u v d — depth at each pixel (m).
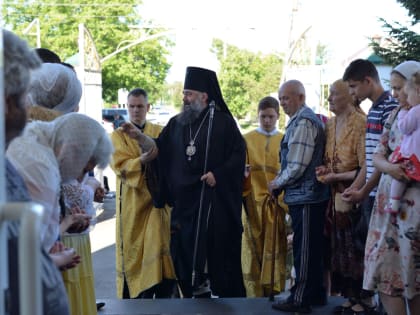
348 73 4.36
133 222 5.46
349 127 4.49
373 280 3.73
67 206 3.02
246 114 34.31
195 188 5.02
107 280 7.34
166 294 5.56
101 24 30.42
